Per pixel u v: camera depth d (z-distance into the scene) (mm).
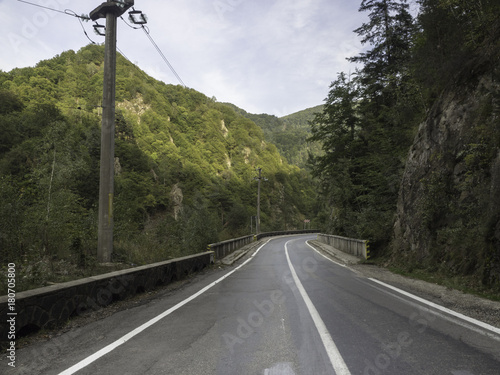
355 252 18969
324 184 30438
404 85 18578
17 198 9141
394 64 22750
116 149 87938
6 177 9086
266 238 53031
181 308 6441
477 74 11555
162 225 19812
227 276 11781
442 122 12633
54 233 9883
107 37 12117
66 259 10383
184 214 20656
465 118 11391
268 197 141625
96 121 91062
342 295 7434
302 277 10836
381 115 22406
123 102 154250
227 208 97438
